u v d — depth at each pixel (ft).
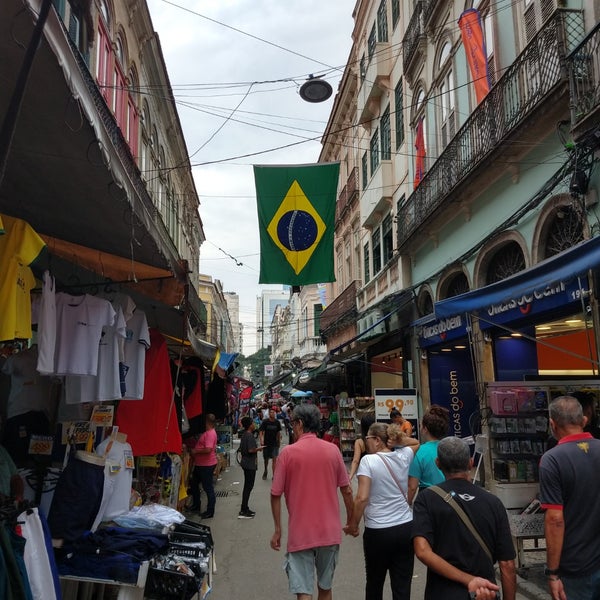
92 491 13.73
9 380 16.14
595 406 20.33
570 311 26.71
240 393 99.50
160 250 17.25
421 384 45.47
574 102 23.82
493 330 33.99
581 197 24.44
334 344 84.84
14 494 11.97
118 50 45.80
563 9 25.80
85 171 12.21
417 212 45.19
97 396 15.88
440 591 9.29
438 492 9.91
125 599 12.61
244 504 31.45
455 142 37.81
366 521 14.58
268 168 34.32
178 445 21.59
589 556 10.75
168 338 26.32
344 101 81.51
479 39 34.76
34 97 9.51
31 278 12.10
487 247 34.42
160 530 15.11
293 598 18.15
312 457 14.49
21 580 9.55
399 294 49.32
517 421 20.84
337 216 87.71
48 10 7.74
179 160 80.28
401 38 56.49
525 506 20.03
